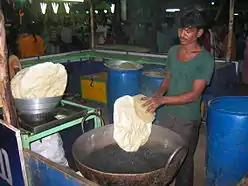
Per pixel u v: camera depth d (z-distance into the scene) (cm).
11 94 172
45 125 177
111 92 366
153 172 137
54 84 184
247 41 563
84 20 883
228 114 202
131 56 459
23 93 175
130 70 348
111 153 180
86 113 203
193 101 211
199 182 259
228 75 365
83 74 488
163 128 188
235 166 209
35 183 166
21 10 703
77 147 169
